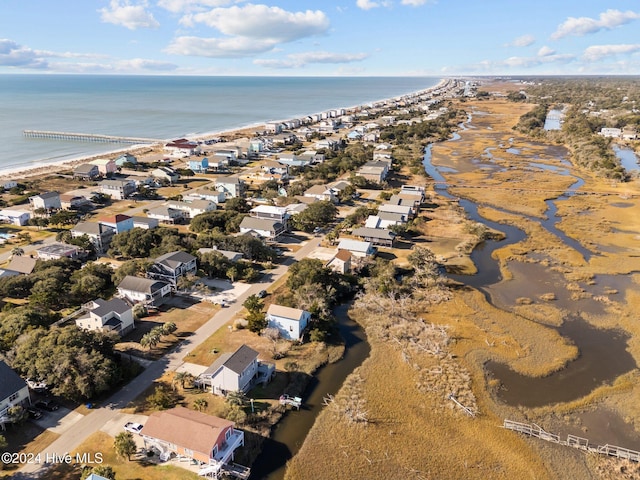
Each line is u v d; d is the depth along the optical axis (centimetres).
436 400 4688
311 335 5634
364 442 4119
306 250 8550
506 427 4350
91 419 4209
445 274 7750
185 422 3841
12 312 5494
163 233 8344
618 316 6444
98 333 4991
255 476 3731
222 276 7288
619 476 3809
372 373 5091
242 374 4522
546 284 7438
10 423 4022
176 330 5734
